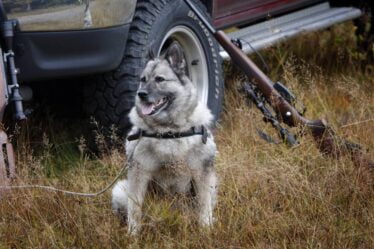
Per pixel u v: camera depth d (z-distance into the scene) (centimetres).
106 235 662
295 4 1174
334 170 768
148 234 684
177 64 730
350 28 1384
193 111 714
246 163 820
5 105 719
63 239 674
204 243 657
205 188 724
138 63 848
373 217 689
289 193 739
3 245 662
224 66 1140
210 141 727
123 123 859
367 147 845
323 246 650
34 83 934
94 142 897
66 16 767
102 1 792
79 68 796
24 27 744
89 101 873
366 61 1287
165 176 727
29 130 899
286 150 838
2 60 719
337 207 713
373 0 1284
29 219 709
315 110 996
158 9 874
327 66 1262
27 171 761
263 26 1130
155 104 708
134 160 716
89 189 778
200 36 954
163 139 702
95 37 796
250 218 689
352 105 1038
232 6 1051
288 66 1110
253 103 931
